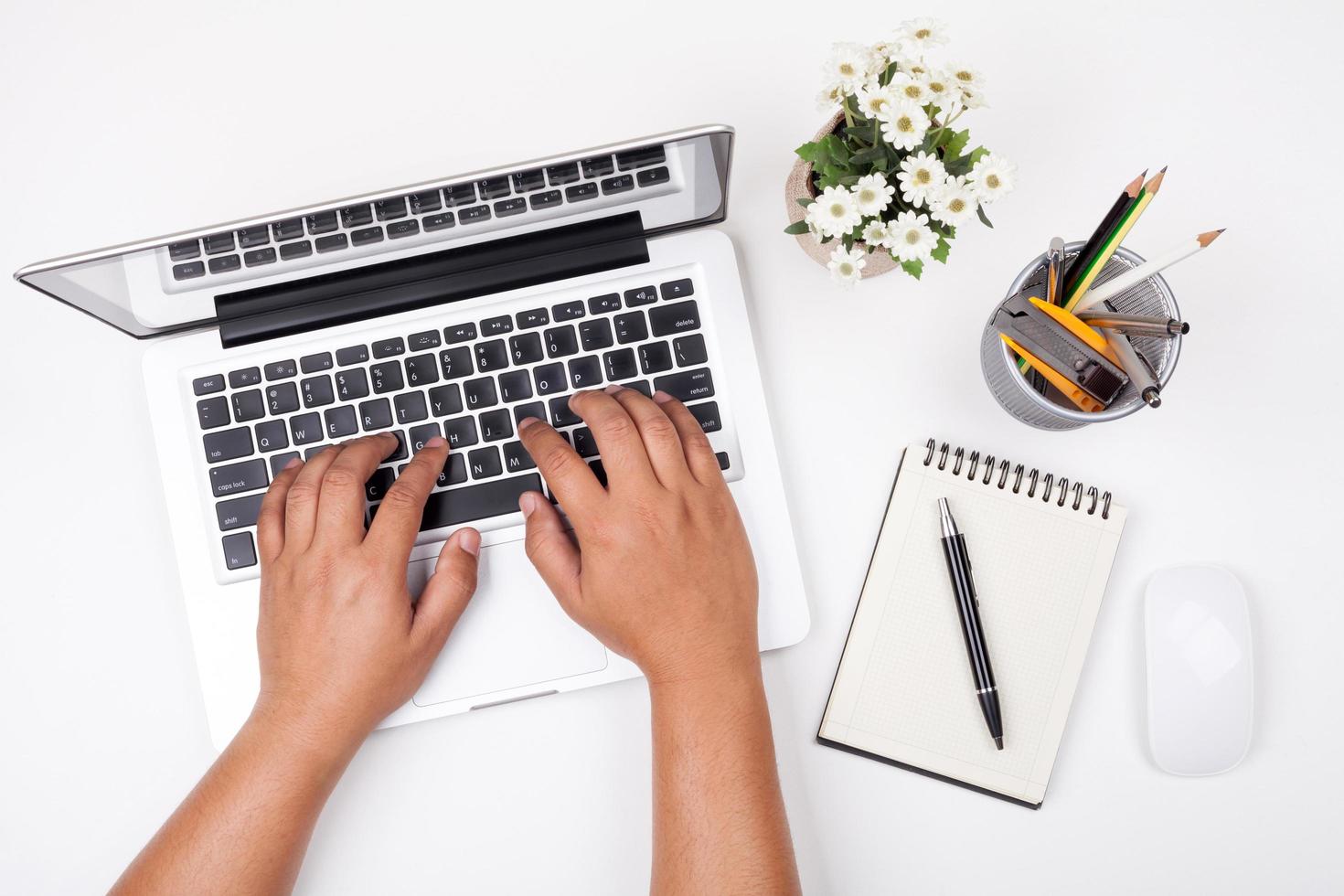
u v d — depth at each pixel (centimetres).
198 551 69
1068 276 61
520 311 69
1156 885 71
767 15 76
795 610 69
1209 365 74
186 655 73
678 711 60
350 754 65
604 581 62
